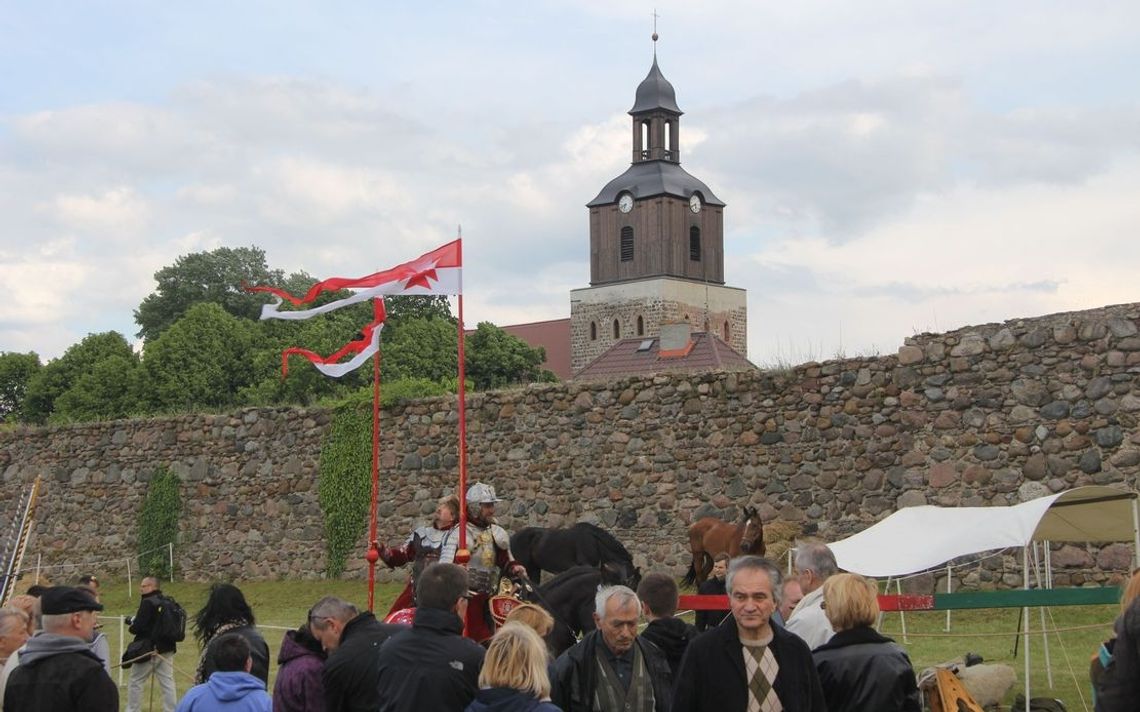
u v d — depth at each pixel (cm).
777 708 641
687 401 2177
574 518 2277
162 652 1333
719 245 10875
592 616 1157
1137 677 611
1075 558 1756
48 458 2988
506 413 2378
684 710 652
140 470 2852
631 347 5997
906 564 1270
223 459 2742
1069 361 1811
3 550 2992
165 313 7225
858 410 1995
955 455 1897
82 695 723
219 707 762
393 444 2516
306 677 833
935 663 1423
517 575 1139
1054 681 1312
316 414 2627
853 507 1984
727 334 10681
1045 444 1819
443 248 1295
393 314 6016
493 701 650
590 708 735
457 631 751
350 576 2544
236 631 877
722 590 1308
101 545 2883
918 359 1945
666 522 2175
